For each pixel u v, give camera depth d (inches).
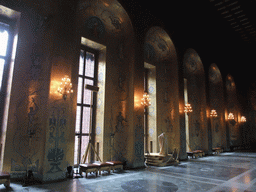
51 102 280.8
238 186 263.0
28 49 298.4
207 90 699.4
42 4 309.9
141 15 455.5
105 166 329.1
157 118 509.7
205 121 674.2
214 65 785.6
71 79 327.6
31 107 289.7
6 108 277.4
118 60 427.2
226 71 874.8
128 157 390.9
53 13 303.6
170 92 562.3
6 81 295.0
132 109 402.9
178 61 565.9
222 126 803.4
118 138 400.5
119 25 438.0
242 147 920.3
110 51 415.5
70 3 324.8
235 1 582.6
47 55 297.3
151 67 541.3
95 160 379.2
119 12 419.8
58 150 282.4
